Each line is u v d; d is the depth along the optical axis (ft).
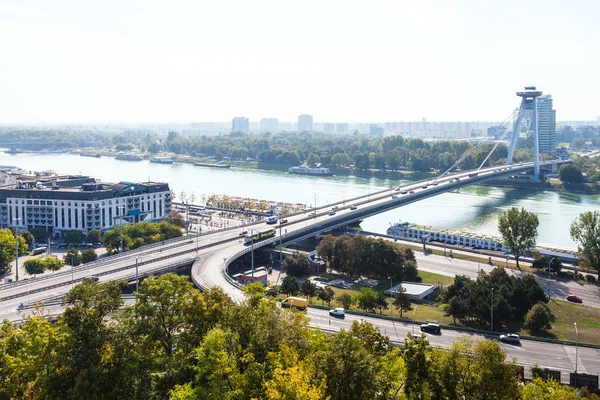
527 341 556.10
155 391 330.75
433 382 327.26
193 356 349.41
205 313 370.32
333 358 319.68
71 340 336.08
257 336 351.05
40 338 335.88
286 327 364.58
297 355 315.78
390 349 419.54
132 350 350.84
